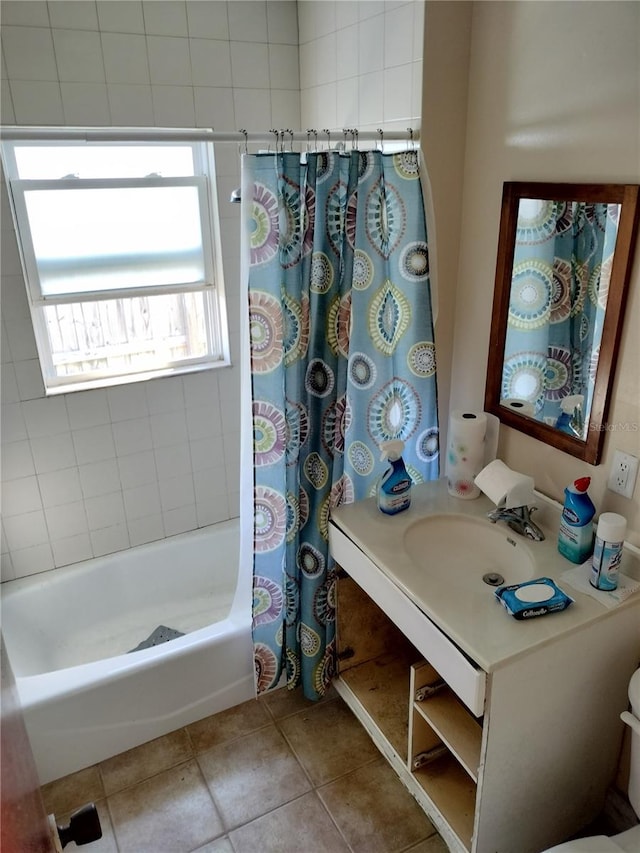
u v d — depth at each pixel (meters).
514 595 1.54
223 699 2.29
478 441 1.98
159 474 2.86
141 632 2.76
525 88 1.72
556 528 1.85
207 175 2.60
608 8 1.46
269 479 2.01
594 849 1.40
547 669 1.49
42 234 2.38
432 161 1.93
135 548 2.88
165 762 2.11
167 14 2.26
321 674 2.26
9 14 2.05
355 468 2.20
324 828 1.89
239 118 2.51
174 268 2.66
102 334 2.64
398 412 2.19
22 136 1.50
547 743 1.61
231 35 2.38
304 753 2.13
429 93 1.85
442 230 2.04
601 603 1.54
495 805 1.60
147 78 2.30
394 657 2.36
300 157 1.73
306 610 2.19
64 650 2.64
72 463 2.64
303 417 1.99
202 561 2.97
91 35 2.18
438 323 2.17
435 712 1.76
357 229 1.90
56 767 2.05
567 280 1.68
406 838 1.86
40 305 2.45
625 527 1.54
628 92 1.45
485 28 1.80
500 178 1.87
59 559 2.73
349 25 2.13
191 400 2.82
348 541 1.93
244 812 1.94
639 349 1.54
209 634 2.21
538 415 1.87
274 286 1.81
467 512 1.96
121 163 2.45
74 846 1.84
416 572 1.71
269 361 1.88
